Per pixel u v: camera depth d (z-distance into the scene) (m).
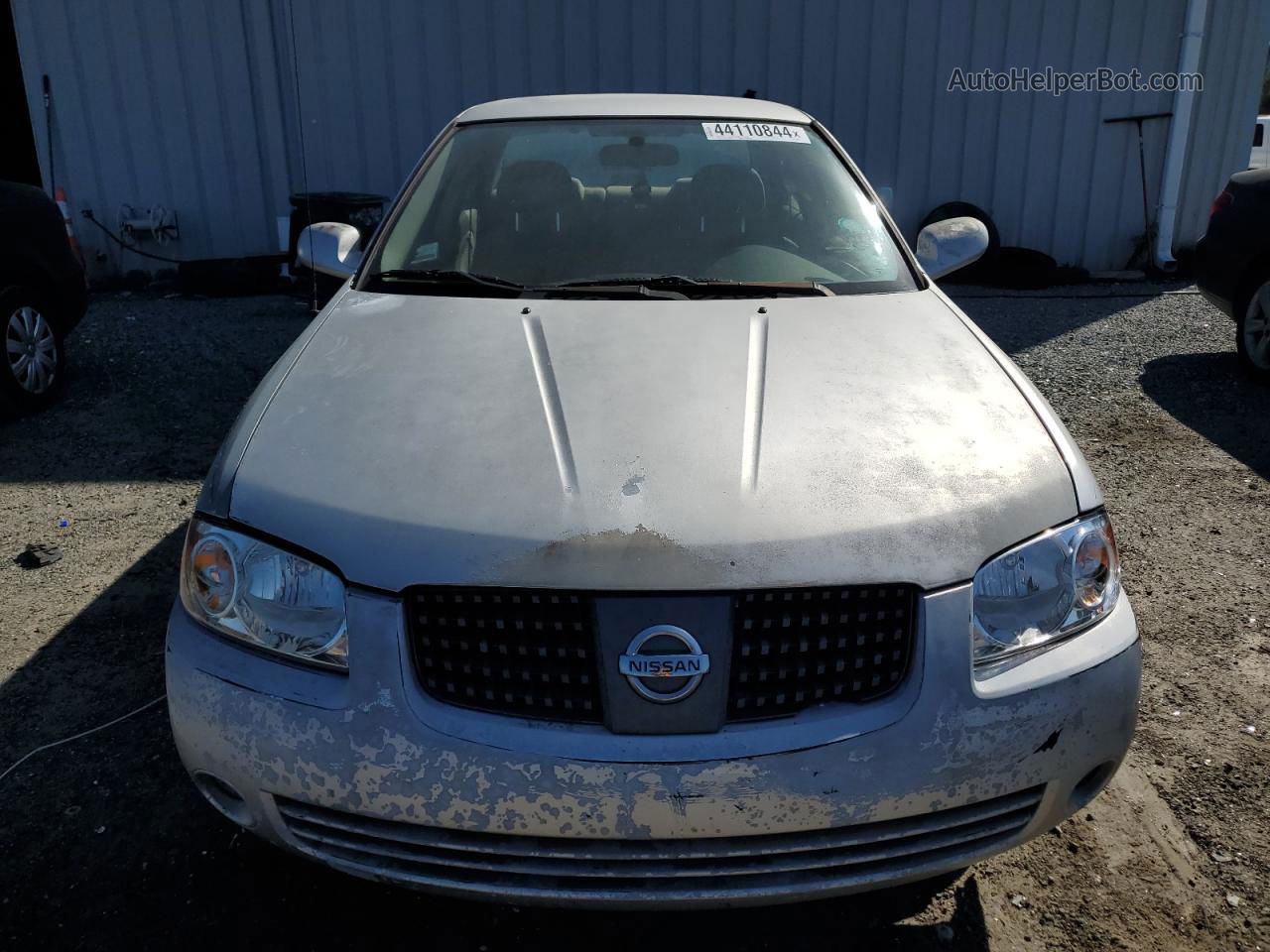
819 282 2.76
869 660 1.72
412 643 1.71
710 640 1.67
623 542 1.70
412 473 1.86
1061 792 1.82
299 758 1.70
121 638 3.15
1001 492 1.86
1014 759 1.73
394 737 1.67
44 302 5.32
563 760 1.64
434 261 2.87
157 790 2.48
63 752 2.62
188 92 9.13
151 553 3.72
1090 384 5.86
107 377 5.95
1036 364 6.28
